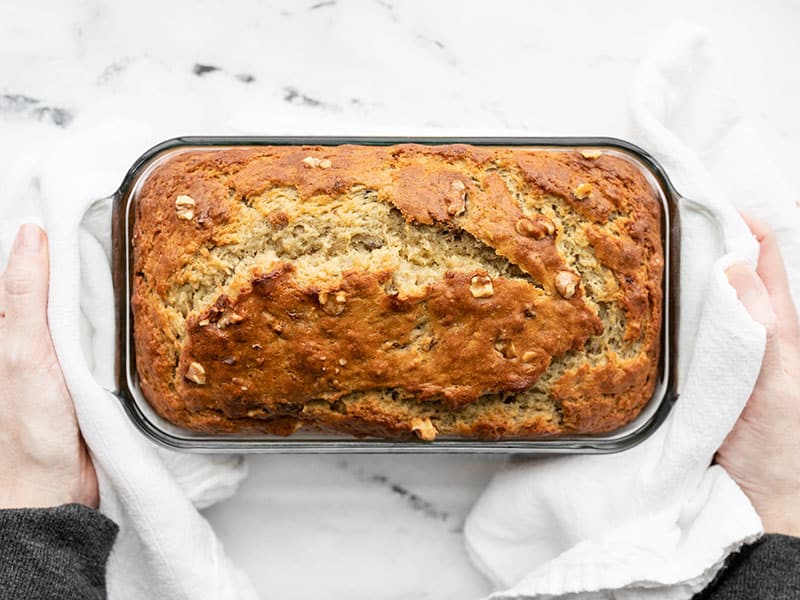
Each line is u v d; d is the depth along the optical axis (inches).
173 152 14.6
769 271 15.3
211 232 13.8
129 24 16.4
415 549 16.6
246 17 16.5
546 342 13.7
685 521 15.0
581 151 14.5
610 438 14.7
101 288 14.9
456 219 13.7
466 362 13.7
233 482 15.7
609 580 14.4
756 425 14.9
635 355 14.3
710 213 14.9
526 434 14.3
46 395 14.6
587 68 16.7
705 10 16.7
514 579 15.9
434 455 16.6
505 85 16.6
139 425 14.5
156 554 14.9
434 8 16.6
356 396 14.0
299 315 13.6
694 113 16.1
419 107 16.6
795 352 15.2
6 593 13.7
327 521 16.5
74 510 14.5
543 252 13.7
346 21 16.6
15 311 14.6
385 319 13.6
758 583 14.3
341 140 14.5
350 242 13.9
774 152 16.7
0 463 14.9
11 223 15.4
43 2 16.4
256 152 14.4
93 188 14.9
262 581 16.5
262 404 14.0
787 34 16.7
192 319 13.7
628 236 14.2
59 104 16.4
